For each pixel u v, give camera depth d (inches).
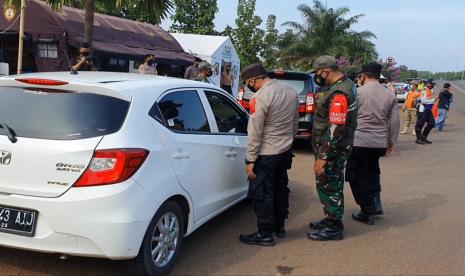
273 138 189.9
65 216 134.0
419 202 276.4
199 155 176.1
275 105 187.0
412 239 211.8
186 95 181.2
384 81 409.4
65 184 135.5
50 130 140.3
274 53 1558.8
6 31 497.0
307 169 356.8
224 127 204.4
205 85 199.5
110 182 135.3
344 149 195.9
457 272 176.4
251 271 169.5
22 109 146.3
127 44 600.1
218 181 193.8
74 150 135.3
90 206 133.6
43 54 521.0
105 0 427.5
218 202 195.0
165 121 161.0
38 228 136.9
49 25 502.0
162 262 157.9
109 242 135.3
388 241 208.1
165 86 169.8
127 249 138.3
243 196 224.4
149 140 148.6
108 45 549.0
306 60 1561.3
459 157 446.0
